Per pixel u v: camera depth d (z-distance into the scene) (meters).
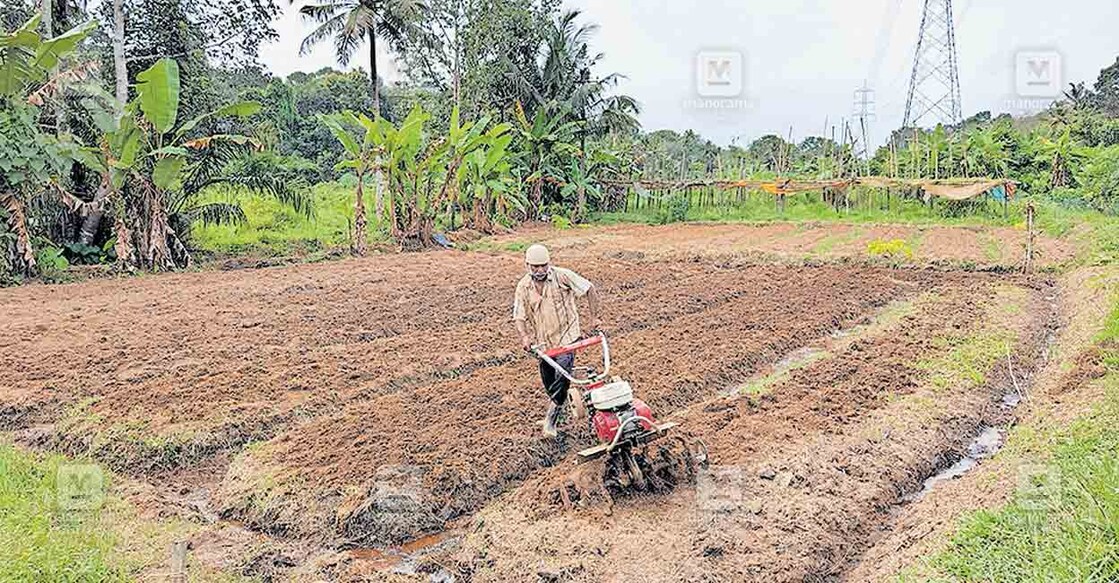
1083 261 17.22
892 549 5.63
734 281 16.31
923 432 7.68
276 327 11.90
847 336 11.84
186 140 21.61
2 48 14.82
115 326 11.91
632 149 41.50
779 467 6.73
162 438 7.49
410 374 9.52
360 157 21.75
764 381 9.47
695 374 9.46
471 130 24.67
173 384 8.98
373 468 6.73
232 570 5.46
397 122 46.12
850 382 9.07
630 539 5.65
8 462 6.62
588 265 19.08
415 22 27.70
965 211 30.56
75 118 18.77
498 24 31.23
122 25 19.95
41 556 4.96
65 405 8.41
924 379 9.21
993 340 10.94
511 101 32.97
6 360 9.93
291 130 43.38
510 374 9.43
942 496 6.36
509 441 7.30
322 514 6.18
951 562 4.93
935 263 18.20
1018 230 24.52
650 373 9.53
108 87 20.92
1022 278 16.53
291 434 7.61
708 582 5.16
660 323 12.77
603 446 6.17
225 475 7.02
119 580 5.08
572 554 5.50
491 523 5.99
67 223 19.17
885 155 39.69
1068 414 7.45
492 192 27.77
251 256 20.91
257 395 8.66
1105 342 9.71
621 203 35.84
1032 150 37.00
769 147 51.31
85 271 17.56
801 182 31.45
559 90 33.44
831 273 17.33
